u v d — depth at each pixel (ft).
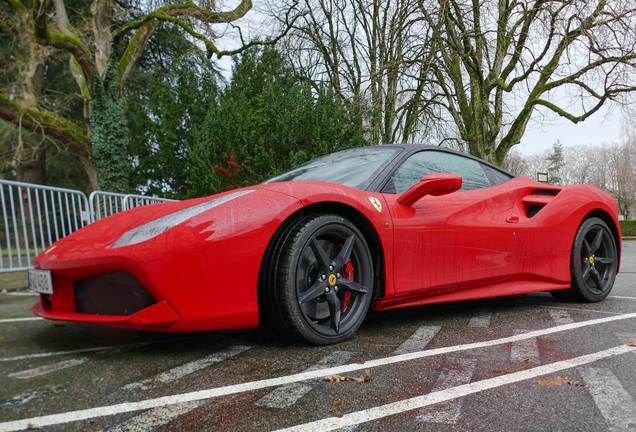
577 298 10.00
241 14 35.06
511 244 8.68
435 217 7.52
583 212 10.02
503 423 3.65
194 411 3.92
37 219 15.24
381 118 43.52
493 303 9.98
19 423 3.69
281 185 6.27
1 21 37.04
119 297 5.60
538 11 32.09
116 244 5.41
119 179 33.12
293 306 5.74
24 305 10.56
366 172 7.66
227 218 5.55
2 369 5.17
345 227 6.37
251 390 4.42
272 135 22.54
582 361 5.32
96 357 5.66
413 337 6.64
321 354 5.70
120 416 3.82
